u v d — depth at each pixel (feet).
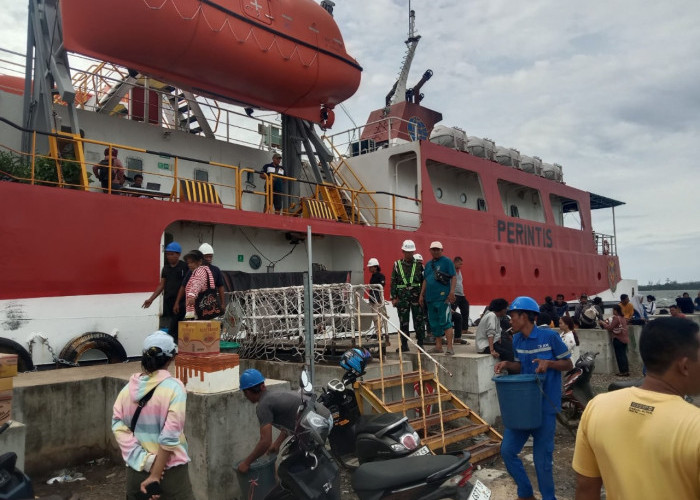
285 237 40.68
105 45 31.24
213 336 17.31
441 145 54.60
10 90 43.83
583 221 74.28
